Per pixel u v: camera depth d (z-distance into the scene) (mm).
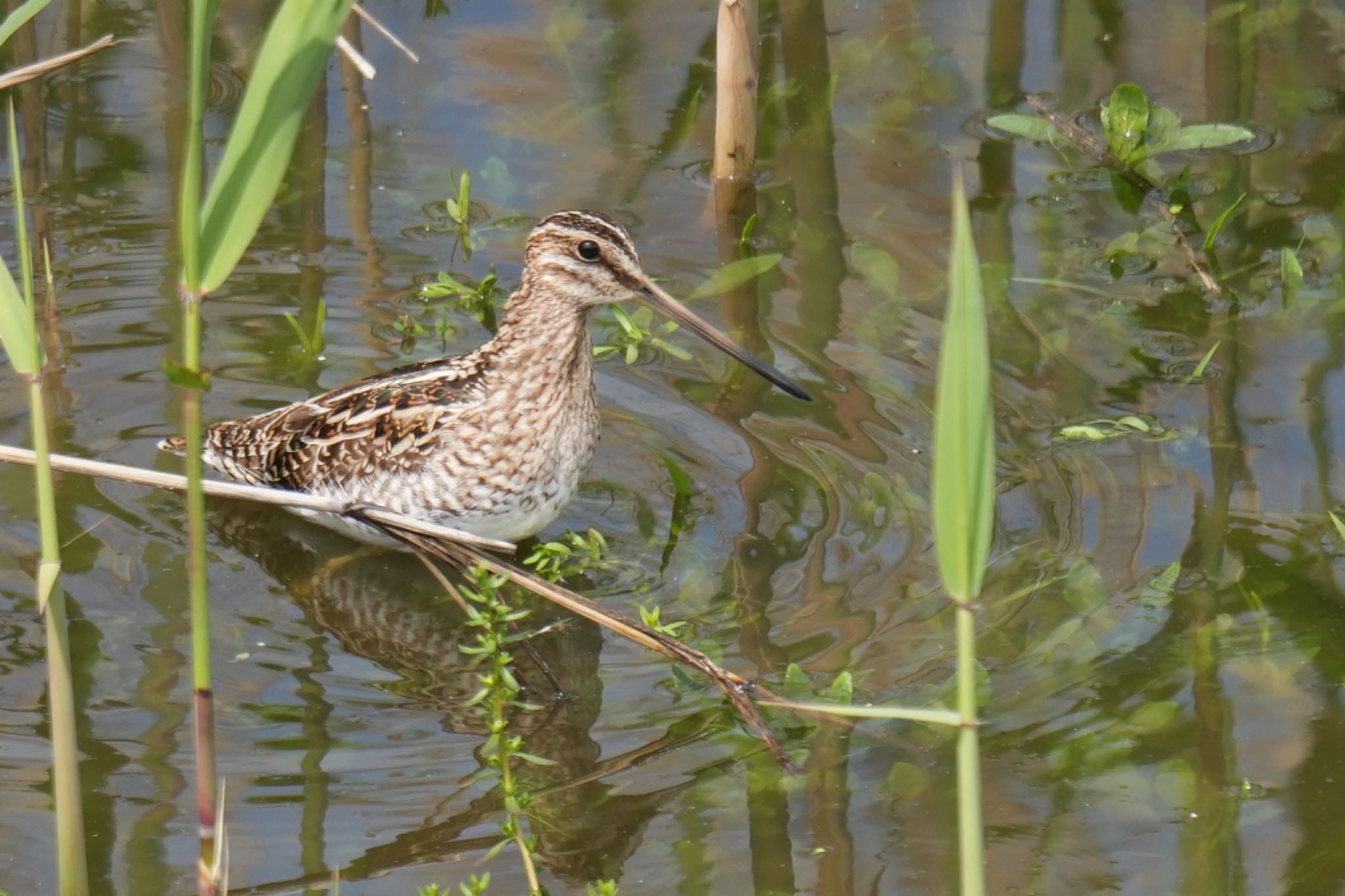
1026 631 9539
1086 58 15484
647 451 11422
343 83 15164
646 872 7941
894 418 11547
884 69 15445
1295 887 7832
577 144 14531
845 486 10922
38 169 13852
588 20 16062
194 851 7973
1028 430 11367
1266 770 8562
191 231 5484
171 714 8969
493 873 7930
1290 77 15078
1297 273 12656
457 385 10727
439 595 10250
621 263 10469
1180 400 11609
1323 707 8961
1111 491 10742
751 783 8547
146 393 11789
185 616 9820
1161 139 13953
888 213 13727
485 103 14977
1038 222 13547
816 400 11781
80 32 15500
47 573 6543
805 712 8930
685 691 9242
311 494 9320
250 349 12289
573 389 10508
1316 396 11562
